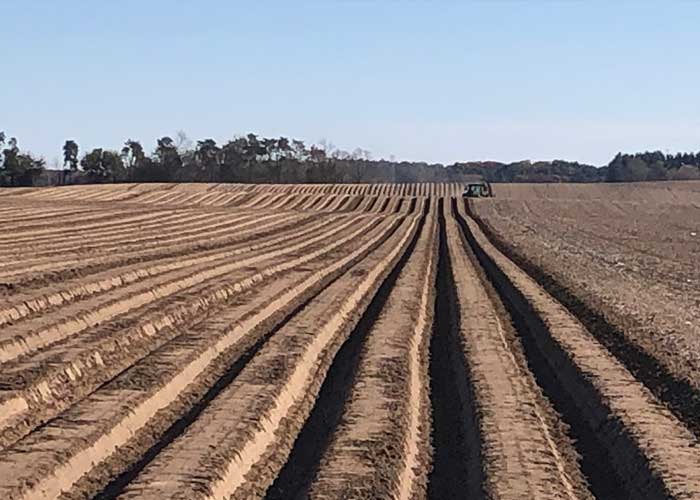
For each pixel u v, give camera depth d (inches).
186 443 511.5
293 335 852.0
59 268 1198.9
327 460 490.6
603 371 699.4
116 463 508.7
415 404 637.9
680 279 1350.9
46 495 444.5
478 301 1112.8
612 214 3304.6
